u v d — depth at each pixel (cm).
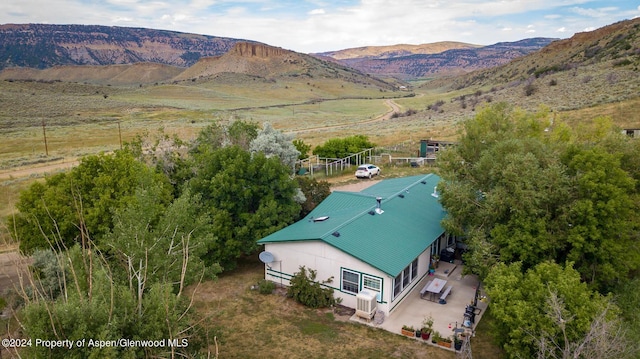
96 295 1010
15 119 9925
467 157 2388
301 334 1703
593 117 5391
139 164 2344
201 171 2423
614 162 1764
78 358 912
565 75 9206
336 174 4459
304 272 1970
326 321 1800
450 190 2038
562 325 1132
